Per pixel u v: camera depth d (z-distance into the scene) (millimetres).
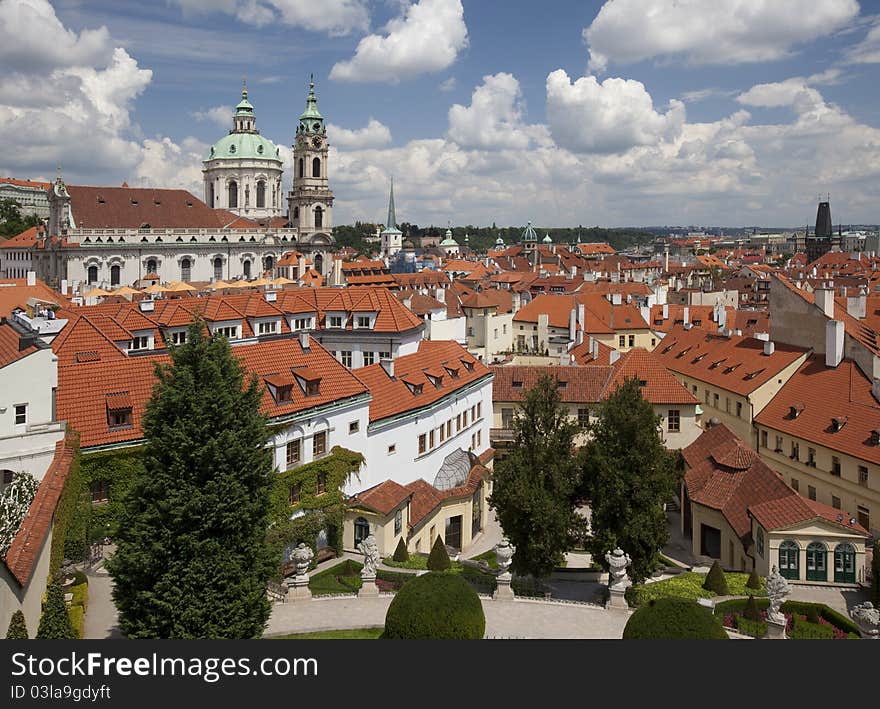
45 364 45062
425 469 68500
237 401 35312
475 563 59594
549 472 51625
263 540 35781
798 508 55469
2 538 34438
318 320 97750
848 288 152250
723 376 87750
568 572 57469
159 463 33750
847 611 50156
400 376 69250
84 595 41469
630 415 51938
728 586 52938
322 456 56938
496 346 136750
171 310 91250
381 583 50969
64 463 42406
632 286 169250
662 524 51469
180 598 32000
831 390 72188
